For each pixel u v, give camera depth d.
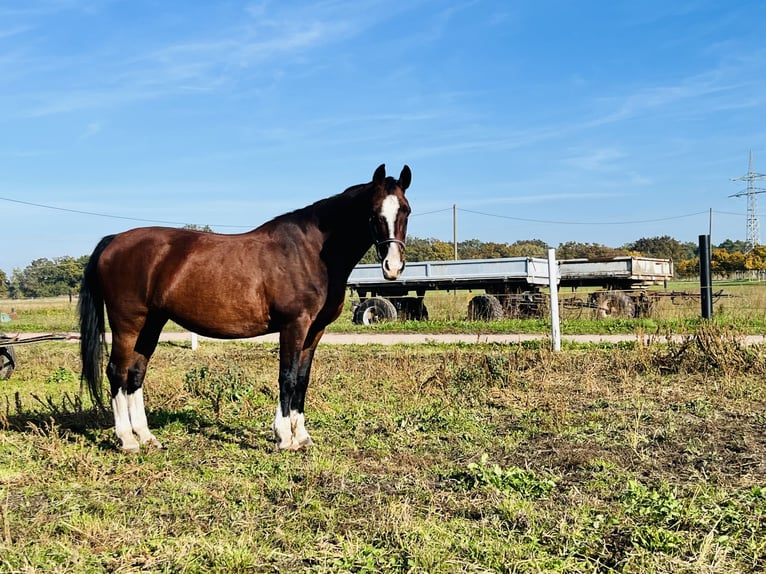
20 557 4.29
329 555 4.30
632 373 10.90
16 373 13.14
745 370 10.53
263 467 6.32
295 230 6.82
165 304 6.83
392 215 6.43
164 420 8.39
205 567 4.17
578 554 4.30
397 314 23.53
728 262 65.12
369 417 8.54
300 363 7.16
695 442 6.80
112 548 4.46
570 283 23.06
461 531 4.65
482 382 10.38
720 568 4.00
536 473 5.98
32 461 6.51
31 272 71.38
